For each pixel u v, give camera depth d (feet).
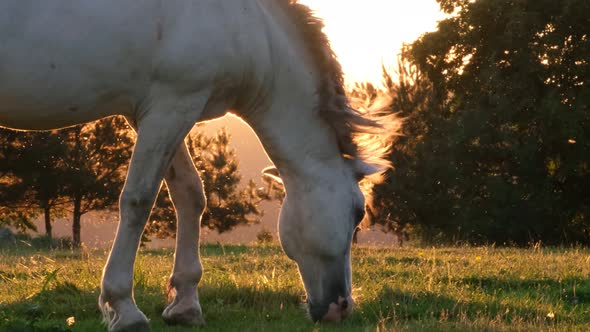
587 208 97.86
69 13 14.49
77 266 30.68
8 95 14.53
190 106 15.46
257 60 15.98
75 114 15.21
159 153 15.43
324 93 16.51
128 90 15.24
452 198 99.96
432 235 101.19
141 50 14.97
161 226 130.52
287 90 16.44
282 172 16.70
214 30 15.39
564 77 98.48
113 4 14.78
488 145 96.89
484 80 96.53
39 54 14.37
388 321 19.42
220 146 140.15
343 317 16.57
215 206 138.82
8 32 14.19
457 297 22.35
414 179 96.43
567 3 94.68
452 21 106.63
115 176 116.98
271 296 21.40
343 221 16.34
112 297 15.24
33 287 23.75
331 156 16.63
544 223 95.66
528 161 94.99
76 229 116.26
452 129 97.14
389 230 106.32
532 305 21.76
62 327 15.92
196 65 15.24
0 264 34.76
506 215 93.66
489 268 31.68
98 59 14.71
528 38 98.37
